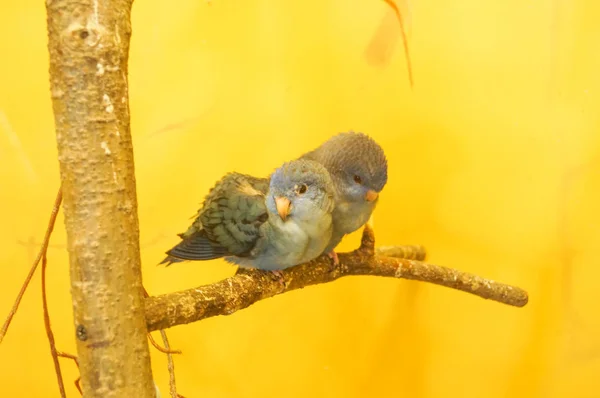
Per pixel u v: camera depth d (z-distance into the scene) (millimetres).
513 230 4238
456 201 4305
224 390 4746
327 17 4262
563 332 4246
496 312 4406
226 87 4363
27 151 4375
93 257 2018
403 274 3578
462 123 4230
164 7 4273
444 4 4145
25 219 4445
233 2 4273
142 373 2123
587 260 4141
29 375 4660
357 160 3354
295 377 4719
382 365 4633
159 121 4395
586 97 4008
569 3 3965
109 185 2010
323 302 4656
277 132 4391
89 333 2045
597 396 4223
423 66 4219
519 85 4109
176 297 2463
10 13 4238
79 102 1948
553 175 4125
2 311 4539
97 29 1927
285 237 3045
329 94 4324
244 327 4715
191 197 4461
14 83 4301
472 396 4496
